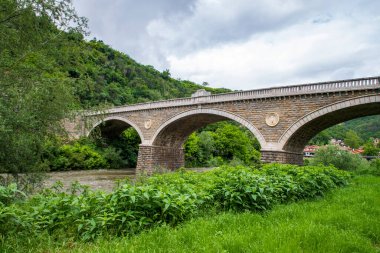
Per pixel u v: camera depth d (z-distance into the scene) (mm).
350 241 5750
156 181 11195
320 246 5340
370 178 24344
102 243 5371
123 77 106438
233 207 8539
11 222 5562
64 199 6730
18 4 12930
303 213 8266
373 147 94750
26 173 14539
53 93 14094
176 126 46750
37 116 13680
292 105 31156
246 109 35000
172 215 6738
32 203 7430
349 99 27375
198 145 69125
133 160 60812
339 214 8094
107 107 17594
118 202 6496
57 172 40906
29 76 13789
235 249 5047
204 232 5938
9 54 13805
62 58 15125
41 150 14766
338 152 40062
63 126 15734
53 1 13578
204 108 39406
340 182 17328
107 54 108938
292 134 30797
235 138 79438
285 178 11312
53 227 6180
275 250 4887
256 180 9102
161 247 5078
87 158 48375
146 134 47031
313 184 12125
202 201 7973
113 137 62594
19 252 4984
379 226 7137
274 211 8422
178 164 54031
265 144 32500
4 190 6109
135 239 5453
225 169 14047
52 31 14758
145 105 47500
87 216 6402
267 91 33406
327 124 34094
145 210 6613
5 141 12820
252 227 6441
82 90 17062
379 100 25688
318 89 29141
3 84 12820
